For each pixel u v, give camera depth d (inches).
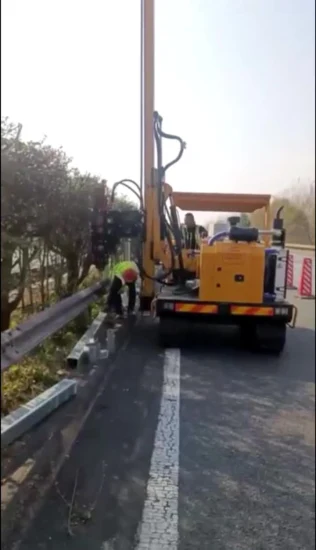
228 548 118.0
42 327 101.5
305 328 402.6
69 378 136.0
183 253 284.7
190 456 161.6
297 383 246.8
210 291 283.3
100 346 196.7
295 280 714.2
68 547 102.5
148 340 303.6
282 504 138.1
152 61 239.3
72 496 115.8
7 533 84.7
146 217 264.8
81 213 145.9
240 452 167.6
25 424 90.3
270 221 302.8
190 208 275.6
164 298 284.2
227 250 280.7
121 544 113.7
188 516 129.5
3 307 59.4
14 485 87.3
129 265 253.0
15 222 63.6
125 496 132.5
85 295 165.2
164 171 260.7
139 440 166.2
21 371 106.5
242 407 210.1
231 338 330.0
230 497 139.9
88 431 155.6
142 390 215.5
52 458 108.8
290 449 172.1
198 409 203.8
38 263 100.0
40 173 80.4
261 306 283.7
